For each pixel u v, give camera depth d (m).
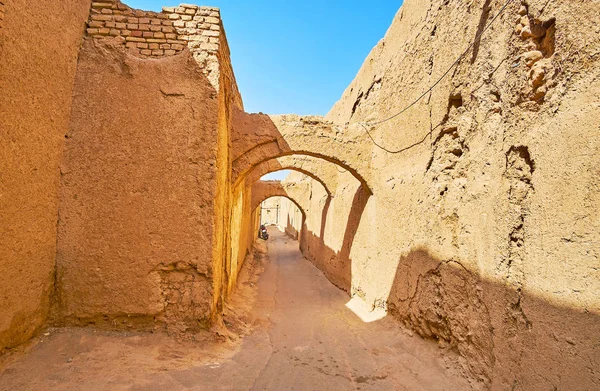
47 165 3.57
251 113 6.45
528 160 2.76
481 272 3.28
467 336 3.53
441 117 4.24
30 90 3.21
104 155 3.94
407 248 5.00
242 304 6.56
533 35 2.79
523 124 2.82
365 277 6.83
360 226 7.32
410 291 4.84
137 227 3.97
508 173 2.96
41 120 3.40
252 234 16.00
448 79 4.12
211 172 4.13
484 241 3.25
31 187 3.32
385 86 6.30
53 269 3.77
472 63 3.71
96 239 3.88
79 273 3.84
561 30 2.47
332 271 9.77
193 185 4.09
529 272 2.61
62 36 3.66
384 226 5.96
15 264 3.12
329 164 10.05
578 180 2.21
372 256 6.48
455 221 3.86
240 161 6.37
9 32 2.88
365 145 6.74
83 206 3.88
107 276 3.89
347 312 6.57
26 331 3.32
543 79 2.64
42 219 3.53
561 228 2.32
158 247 4.00
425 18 4.84
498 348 2.94
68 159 3.87
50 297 3.76
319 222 12.20
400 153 5.49
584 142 2.18
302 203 15.45
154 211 4.01
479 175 3.43
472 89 3.69
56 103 3.64
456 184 3.89
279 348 4.53
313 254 13.21
